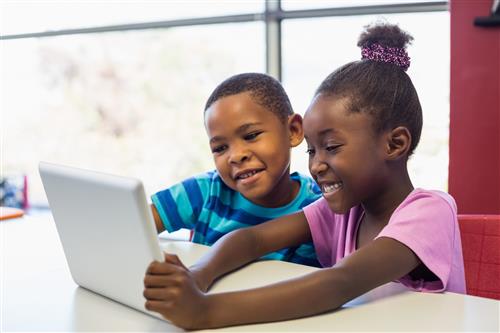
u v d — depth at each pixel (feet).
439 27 6.85
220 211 4.35
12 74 10.12
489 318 2.32
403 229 2.76
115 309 2.50
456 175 6.75
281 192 4.15
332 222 3.68
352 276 2.49
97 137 10.10
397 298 2.59
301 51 7.72
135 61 9.57
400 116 3.00
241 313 2.26
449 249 2.83
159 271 2.12
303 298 2.33
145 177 9.71
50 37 9.39
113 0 8.55
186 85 9.32
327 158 2.95
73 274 2.81
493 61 6.49
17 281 2.94
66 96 10.11
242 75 4.07
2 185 9.84
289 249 3.97
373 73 2.99
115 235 2.28
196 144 9.47
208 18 8.06
